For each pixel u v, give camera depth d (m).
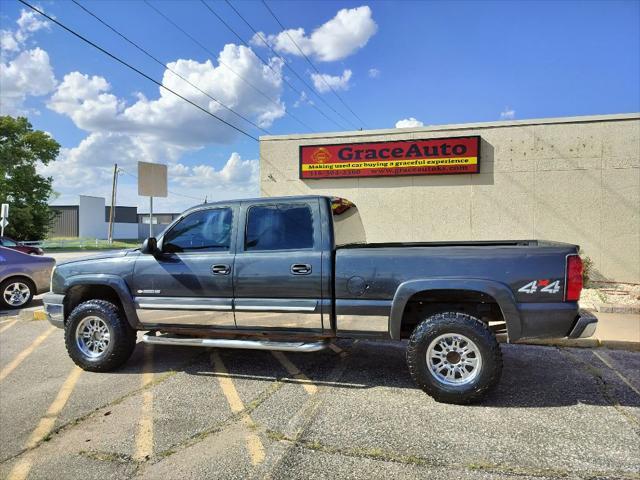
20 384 4.98
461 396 4.21
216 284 4.92
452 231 11.31
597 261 10.43
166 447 3.52
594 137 10.38
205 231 5.16
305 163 12.19
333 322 4.64
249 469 3.18
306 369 5.40
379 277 4.46
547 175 10.68
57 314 5.59
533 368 5.37
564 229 10.61
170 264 5.11
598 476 3.04
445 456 3.32
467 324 4.22
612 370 5.29
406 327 4.92
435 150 11.27
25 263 9.87
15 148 37.94
